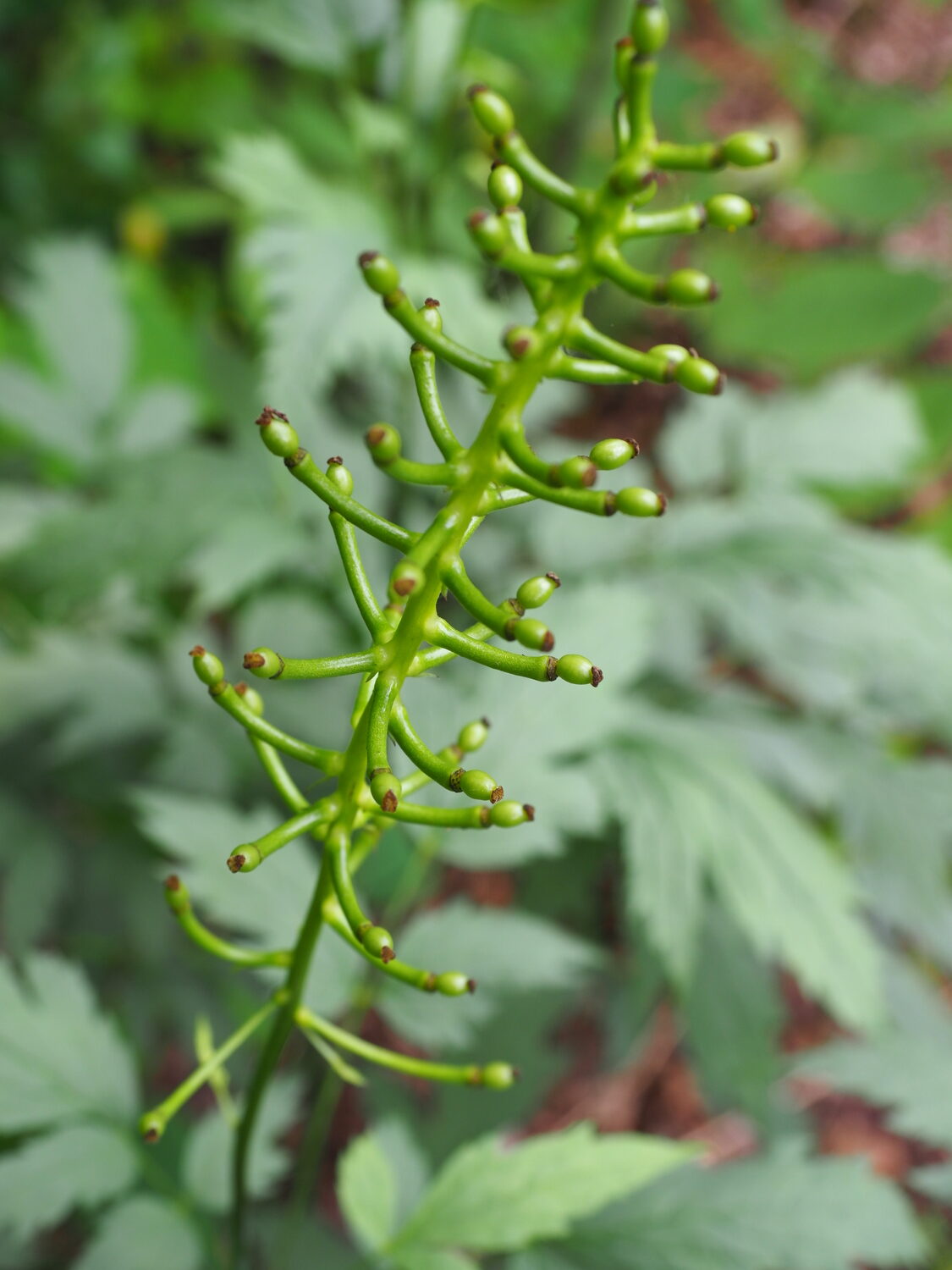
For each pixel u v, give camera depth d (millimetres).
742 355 1341
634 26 253
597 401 1205
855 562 667
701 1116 948
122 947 708
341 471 273
